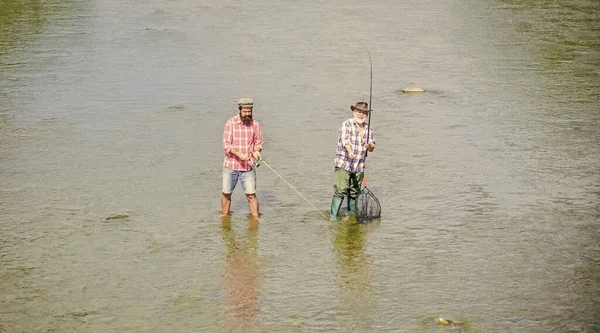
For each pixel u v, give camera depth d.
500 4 59.50
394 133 27.48
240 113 19.58
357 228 19.38
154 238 18.80
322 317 14.88
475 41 45.00
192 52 42.12
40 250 18.09
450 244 18.27
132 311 15.20
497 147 25.72
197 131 27.83
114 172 23.56
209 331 14.36
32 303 15.52
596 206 20.45
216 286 16.27
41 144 26.38
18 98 32.47
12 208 20.66
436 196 21.38
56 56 40.78
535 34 46.81
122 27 49.62
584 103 31.28
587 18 52.31
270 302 15.52
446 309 15.14
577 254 17.59
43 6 58.25
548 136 26.88
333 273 16.84
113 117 29.64
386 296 15.74
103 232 19.14
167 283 16.44
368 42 45.09
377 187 22.16
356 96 32.91
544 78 35.72
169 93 33.38
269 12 56.44
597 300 15.44
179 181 22.78
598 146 25.67
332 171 23.70
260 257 17.72
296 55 41.50
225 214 20.25
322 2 61.34
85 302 15.59
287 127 28.41
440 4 59.91
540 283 16.22
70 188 22.19
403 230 19.16
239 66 38.78
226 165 19.83
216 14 55.41
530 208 20.38
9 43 44.16
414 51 42.41
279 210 20.66
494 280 16.39
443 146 25.91
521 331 14.24
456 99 32.19
